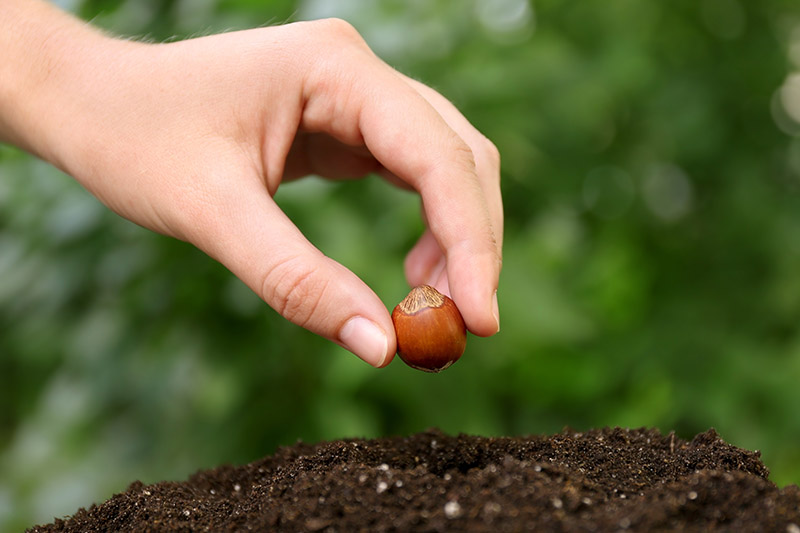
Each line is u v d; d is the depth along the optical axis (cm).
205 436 51
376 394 52
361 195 51
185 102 41
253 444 51
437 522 35
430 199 41
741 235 73
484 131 54
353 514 36
